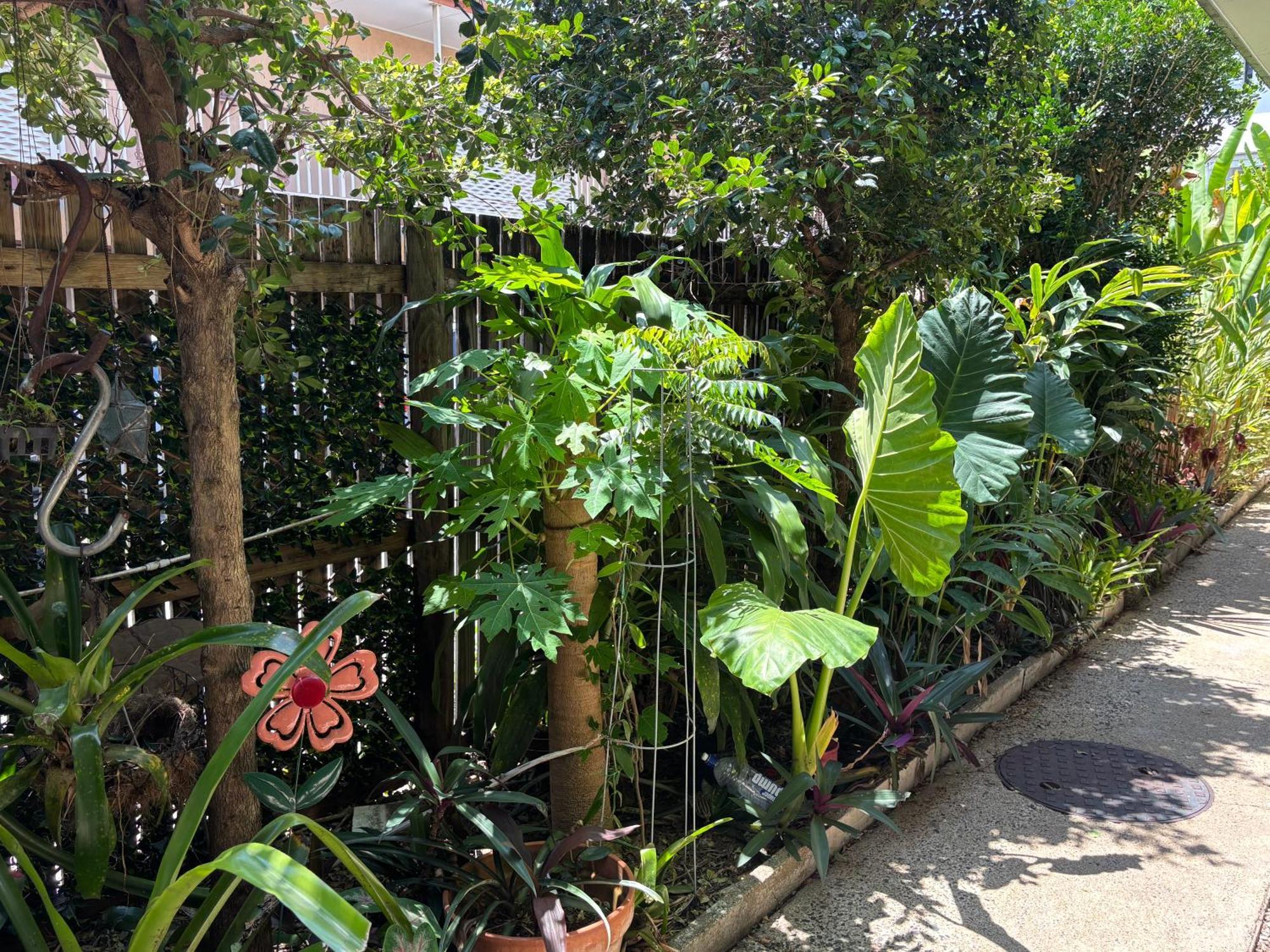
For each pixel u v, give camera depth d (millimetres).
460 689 3576
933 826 3506
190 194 2088
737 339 2672
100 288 2514
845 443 4438
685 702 3414
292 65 2277
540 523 3102
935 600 4230
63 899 2539
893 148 3664
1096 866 3232
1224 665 5223
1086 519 5488
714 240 3814
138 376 2629
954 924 2900
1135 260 6488
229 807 2262
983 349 4023
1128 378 6379
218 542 2221
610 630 2771
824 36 3629
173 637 2697
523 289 2902
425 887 2670
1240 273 8922
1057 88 6840
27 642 2463
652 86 3660
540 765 3492
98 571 2611
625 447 2451
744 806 3172
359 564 3318
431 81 2820
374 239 3164
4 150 3104
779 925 2891
